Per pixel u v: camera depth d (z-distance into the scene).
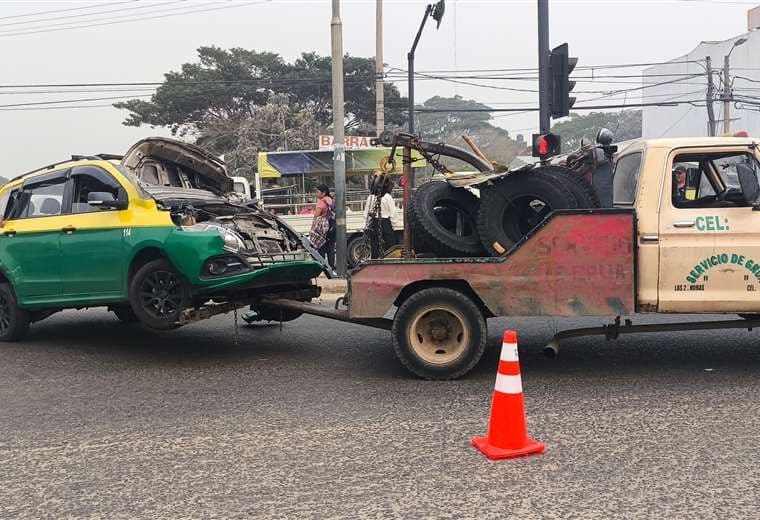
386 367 6.80
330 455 4.42
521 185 6.15
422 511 3.57
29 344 8.37
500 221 6.20
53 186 7.97
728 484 3.82
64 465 4.38
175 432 4.96
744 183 5.58
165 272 6.99
